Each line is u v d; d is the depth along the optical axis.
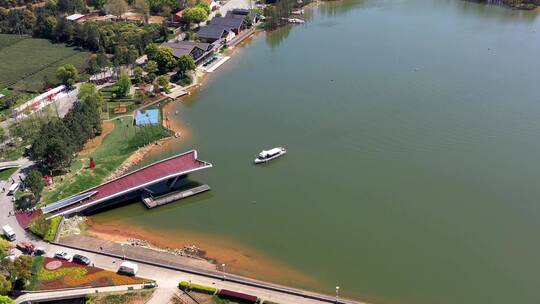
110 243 157.12
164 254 153.00
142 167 196.12
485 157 194.38
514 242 154.62
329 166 194.12
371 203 173.75
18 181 182.25
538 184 178.38
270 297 133.38
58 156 186.00
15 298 133.00
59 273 141.00
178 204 178.50
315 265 149.12
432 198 174.50
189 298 133.50
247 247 157.12
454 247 153.88
